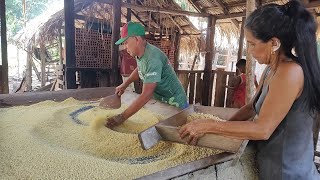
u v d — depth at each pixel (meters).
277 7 1.00
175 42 6.88
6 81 3.46
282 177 1.11
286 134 1.08
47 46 8.61
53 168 1.08
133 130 1.71
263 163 1.19
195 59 7.02
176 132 1.23
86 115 1.89
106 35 5.21
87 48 5.05
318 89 1.01
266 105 1.01
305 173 1.10
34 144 1.30
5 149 1.23
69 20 4.05
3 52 3.39
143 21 6.90
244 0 5.04
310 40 0.98
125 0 5.72
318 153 2.99
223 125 1.07
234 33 6.25
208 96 5.87
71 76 4.25
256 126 1.01
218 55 9.23
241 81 4.30
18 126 1.58
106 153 1.34
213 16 5.68
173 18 6.61
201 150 1.35
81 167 1.10
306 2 4.16
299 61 1.00
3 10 3.30
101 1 4.52
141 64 1.94
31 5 17.03
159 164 1.19
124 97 2.56
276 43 0.99
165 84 2.19
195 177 1.02
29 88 8.59
